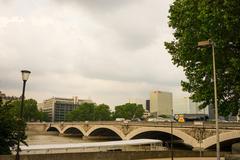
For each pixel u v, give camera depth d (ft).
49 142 364.58
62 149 145.79
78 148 153.99
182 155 152.05
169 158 139.85
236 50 92.89
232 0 83.46
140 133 291.38
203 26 88.89
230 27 84.17
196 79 101.71
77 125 471.21
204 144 208.85
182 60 104.53
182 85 106.93
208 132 208.44
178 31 107.76
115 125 340.39
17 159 85.46
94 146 163.12
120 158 125.08
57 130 618.03
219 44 89.10
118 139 469.98
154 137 323.37
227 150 226.38
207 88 98.22
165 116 629.92
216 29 87.40
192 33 97.45
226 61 93.71
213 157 152.76
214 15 84.99
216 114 89.30
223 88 95.55
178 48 107.14
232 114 97.14
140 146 193.47
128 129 314.14
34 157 102.06
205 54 96.37
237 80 91.56
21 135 90.94
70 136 560.20
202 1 89.92
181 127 230.89
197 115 343.46
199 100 100.12
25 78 85.46
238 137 187.93
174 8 106.52
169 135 300.20
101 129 396.16
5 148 90.94
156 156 140.05
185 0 99.71
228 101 96.27
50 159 105.50
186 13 96.27
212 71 95.61
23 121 91.45
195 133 217.56
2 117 89.10
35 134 590.55
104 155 119.75
